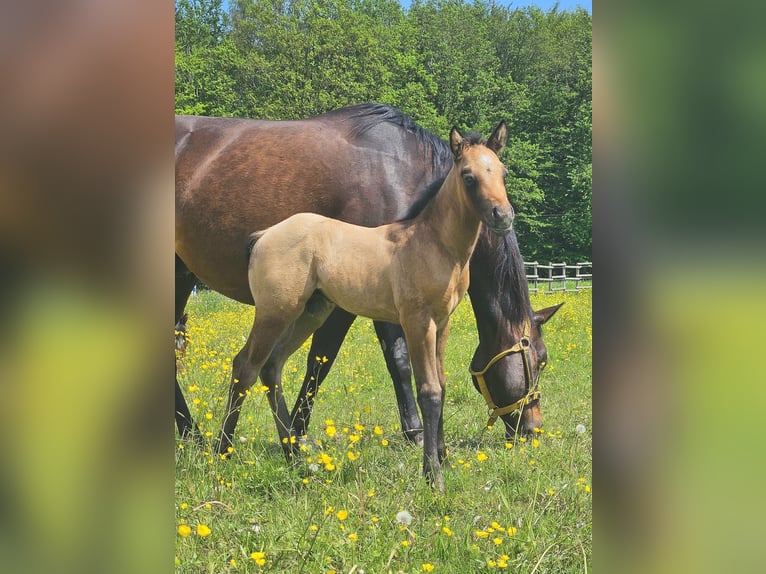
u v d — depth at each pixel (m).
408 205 4.71
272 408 4.04
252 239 4.06
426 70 37.41
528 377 4.52
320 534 2.55
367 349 8.05
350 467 3.54
